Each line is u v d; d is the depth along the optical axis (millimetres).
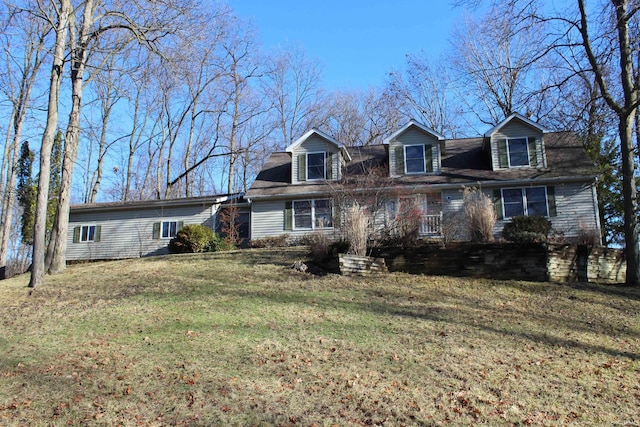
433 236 15297
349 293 11836
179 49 17703
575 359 8016
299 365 7355
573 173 20391
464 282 13117
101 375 6988
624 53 13445
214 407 5961
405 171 22672
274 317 9938
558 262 13594
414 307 10773
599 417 6000
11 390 6535
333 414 5832
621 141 13789
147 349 8094
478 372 7270
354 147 26516
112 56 18844
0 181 29109
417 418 5793
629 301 11664
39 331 9586
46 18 15461
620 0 13344
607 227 23438
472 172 21906
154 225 25672
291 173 23953
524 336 9086
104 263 19484
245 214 25734
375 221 15391
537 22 14656
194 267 16062
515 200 20719
